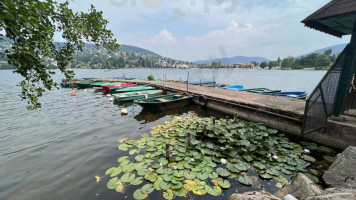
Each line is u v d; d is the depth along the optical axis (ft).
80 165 14.28
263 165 13.47
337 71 15.85
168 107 32.48
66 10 7.72
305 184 9.14
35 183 12.12
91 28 9.07
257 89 48.19
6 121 25.98
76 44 8.75
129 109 34.04
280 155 15.14
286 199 8.23
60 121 26.17
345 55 15.87
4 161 15.01
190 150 16.21
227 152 15.52
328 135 16.97
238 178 12.26
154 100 34.37
